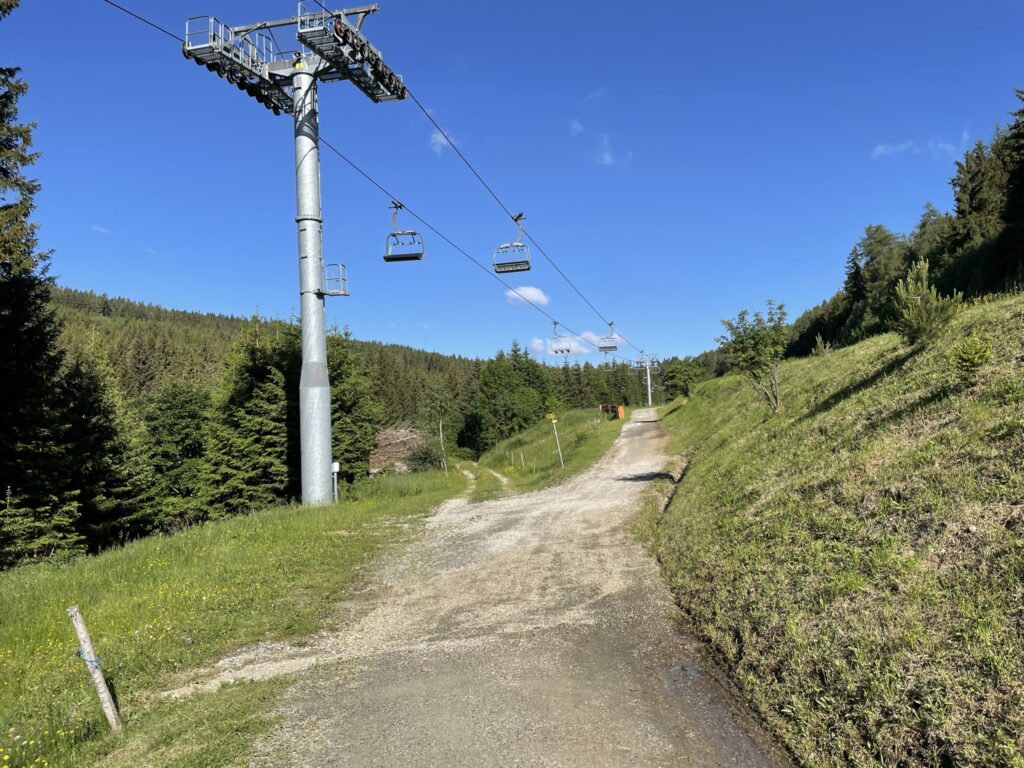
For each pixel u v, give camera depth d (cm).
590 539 1234
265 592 936
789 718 446
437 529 1516
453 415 8069
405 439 5050
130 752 486
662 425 4216
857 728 397
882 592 497
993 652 378
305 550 1248
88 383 2319
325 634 764
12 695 625
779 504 831
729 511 977
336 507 1972
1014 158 3834
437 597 906
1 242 1515
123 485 2614
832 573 571
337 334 3500
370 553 1245
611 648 639
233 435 2966
